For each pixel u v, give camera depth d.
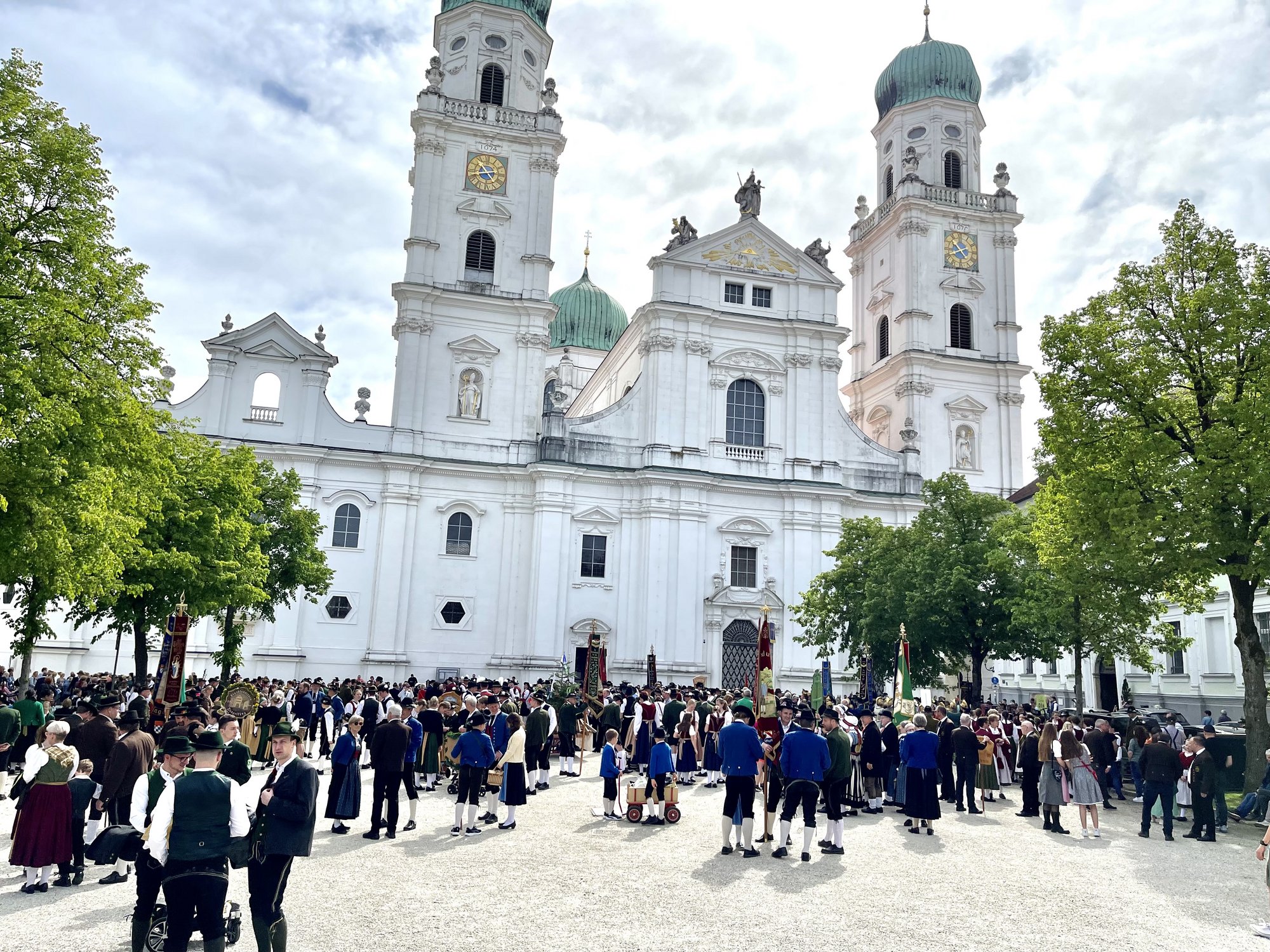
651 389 60.94
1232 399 27.16
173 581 30.97
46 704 26.33
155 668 51.38
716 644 58.53
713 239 63.38
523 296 60.81
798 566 60.53
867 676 41.53
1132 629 34.81
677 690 35.62
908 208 68.38
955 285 68.25
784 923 13.30
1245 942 13.20
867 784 24.55
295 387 56.94
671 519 59.12
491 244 61.47
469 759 19.72
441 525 57.69
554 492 57.91
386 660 54.72
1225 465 25.28
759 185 65.50
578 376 98.06
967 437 67.00
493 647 57.12
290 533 42.53
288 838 10.66
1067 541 30.86
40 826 13.83
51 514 20.48
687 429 60.75
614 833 20.05
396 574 55.94
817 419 63.00
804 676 58.84
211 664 52.22
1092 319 29.66
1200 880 17.41
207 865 9.62
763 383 63.06
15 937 11.76
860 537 48.19
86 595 24.70
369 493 56.62
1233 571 26.22
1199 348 27.47
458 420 59.12
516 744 20.50
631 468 60.41
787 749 18.22
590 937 12.36
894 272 70.00
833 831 18.61
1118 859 19.23
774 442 62.47
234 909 11.88
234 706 24.94
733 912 13.77
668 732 31.28
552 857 17.39
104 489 22.08
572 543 58.34
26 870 14.20
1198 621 45.09
